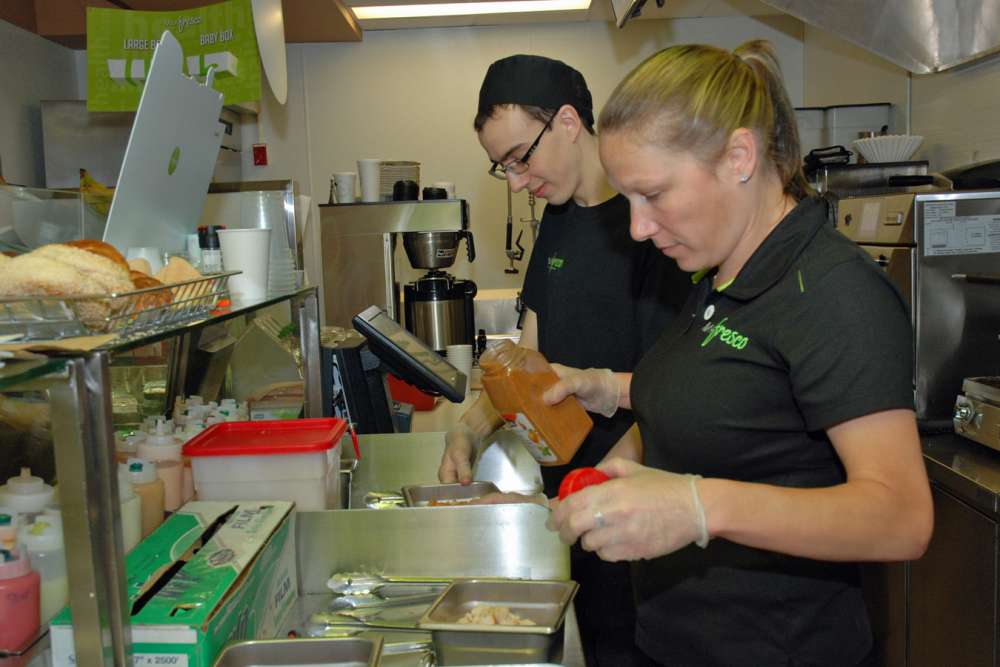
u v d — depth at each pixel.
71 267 0.83
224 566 1.02
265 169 4.60
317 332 1.84
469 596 1.22
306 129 4.62
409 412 2.35
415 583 1.29
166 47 1.17
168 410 1.66
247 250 1.32
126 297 0.85
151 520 1.18
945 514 2.01
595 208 1.70
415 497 1.66
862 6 3.15
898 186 2.72
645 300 1.67
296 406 1.92
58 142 3.50
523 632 1.04
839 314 0.91
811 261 0.96
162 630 0.88
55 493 0.99
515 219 4.63
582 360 1.73
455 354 2.75
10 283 0.81
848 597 1.07
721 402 1.01
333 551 1.30
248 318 1.91
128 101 1.92
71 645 0.82
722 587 1.08
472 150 4.62
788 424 0.99
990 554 1.83
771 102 1.00
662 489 0.84
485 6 4.14
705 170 0.94
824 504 0.83
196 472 1.32
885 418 0.88
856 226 2.57
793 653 1.06
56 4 3.63
